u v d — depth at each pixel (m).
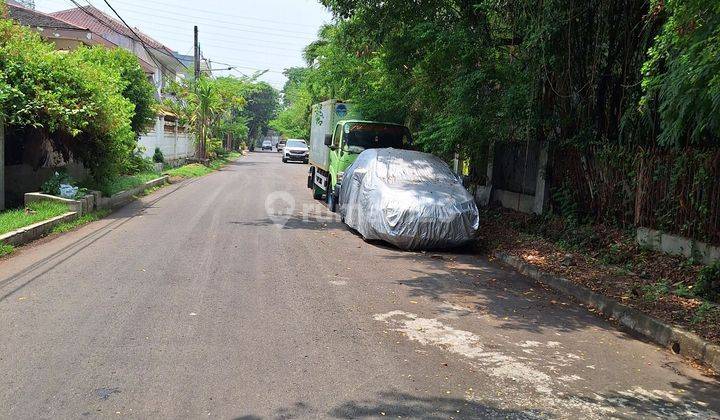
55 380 4.52
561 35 10.97
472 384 4.82
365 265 9.26
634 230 10.39
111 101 14.38
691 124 8.19
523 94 12.15
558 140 12.80
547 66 11.45
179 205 16.09
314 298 7.13
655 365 5.59
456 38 12.52
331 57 23.36
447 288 8.05
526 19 11.47
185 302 6.69
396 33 14.38
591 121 11.60
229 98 41.72
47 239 10.45
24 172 14.14
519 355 5.58
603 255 10.12
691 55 6.20
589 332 6.51
